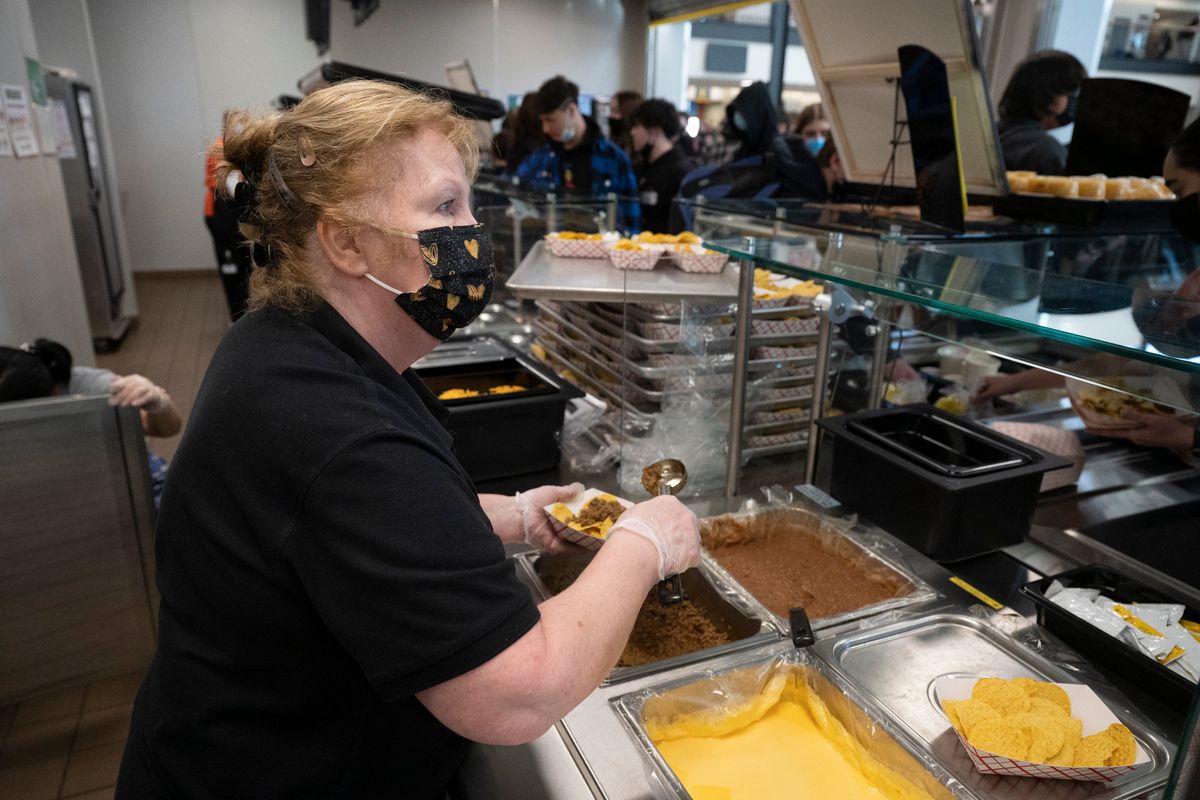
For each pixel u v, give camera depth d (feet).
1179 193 4.66
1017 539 4.10
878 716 2.89
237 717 2.29
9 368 5.01
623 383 5.21
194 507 2.13
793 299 5.01
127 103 23.04
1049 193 5.61
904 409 4.67
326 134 2.02
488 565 2.00
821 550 4.31
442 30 25.54
